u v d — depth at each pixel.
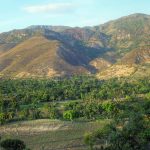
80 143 109.56
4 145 94.25
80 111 163.00
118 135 82.44
